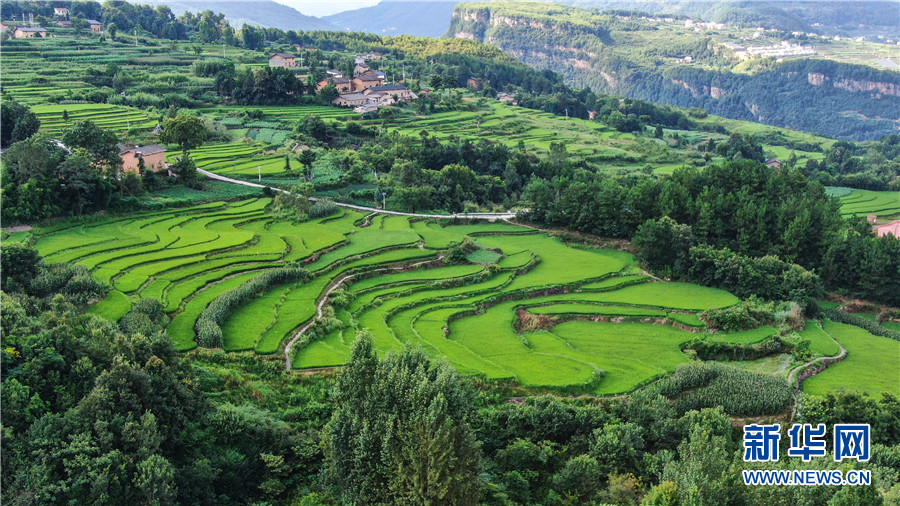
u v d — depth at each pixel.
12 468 46.25
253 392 68.44
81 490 46.25
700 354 95.62
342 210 154.12
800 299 114.62
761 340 98.50
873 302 129.12
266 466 55.84
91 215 119.44
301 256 111.94
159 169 150.25
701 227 140.25
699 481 50.66
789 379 85.88
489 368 80.69
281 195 145.75
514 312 104.50
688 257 128.25
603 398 76.75
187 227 122.81
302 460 58.00
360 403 54.56
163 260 102.44
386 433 51.59
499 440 67.31
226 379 69.06
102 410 50.41
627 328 102.25
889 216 185.25
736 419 73.62
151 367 56.28
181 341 76.44
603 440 63.59
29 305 69.75
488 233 153.00
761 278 119.06
